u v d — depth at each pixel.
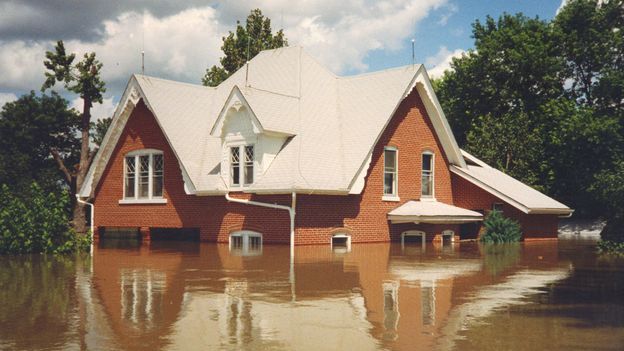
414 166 29.81
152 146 29.56
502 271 15.88
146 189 29.94
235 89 25.48
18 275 14.56
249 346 7.65
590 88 50.88
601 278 14.45
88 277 14.15
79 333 8.33
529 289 12.46
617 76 45.59
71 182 46.31
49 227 21.28
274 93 26.78
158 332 8.38
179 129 28.45
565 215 34.03
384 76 29.19
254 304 10.48
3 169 46.66
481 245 27.45
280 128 25.27
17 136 49.69
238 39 54.69
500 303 10.73
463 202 32.25
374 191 27.33
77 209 39.28
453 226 29.66
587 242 30.69
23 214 21.41
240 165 25.75
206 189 26.28
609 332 8.47
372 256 20.08
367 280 13.66
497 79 51.62
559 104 47.91
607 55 48.22
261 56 32.25
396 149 28.75
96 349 7.49
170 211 28.55
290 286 12.62
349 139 26.77
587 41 49.69
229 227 26.19
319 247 23.77
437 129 31.27
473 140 49.16
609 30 49.28
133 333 8.33
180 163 27.20
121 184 30.80
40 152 52.50
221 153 26.50
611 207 26.44
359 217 26.48
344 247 24.17
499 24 56.06
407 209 27.78
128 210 30.28
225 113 25.94
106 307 10.20
